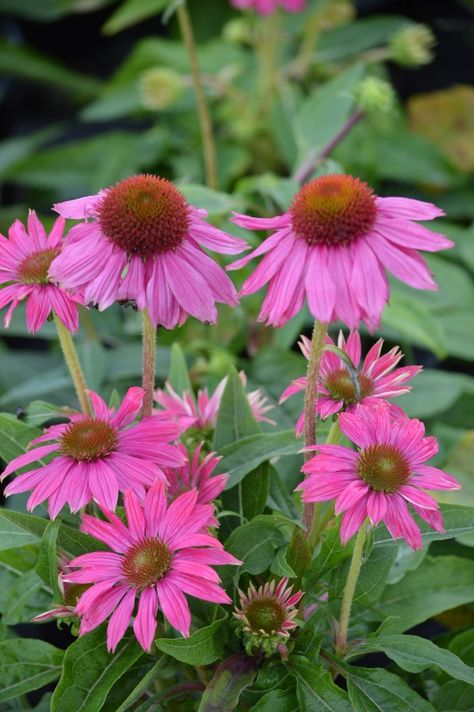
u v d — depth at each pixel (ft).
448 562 3.06
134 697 2.60
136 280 2.53
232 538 2.72
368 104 4.05
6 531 2.80
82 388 2.79
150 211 2.52
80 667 2.63
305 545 2.71
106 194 2.58
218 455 2.84
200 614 2.76
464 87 6.07
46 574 2.66
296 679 2.69
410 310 3.92
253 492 2.84
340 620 2.71
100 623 2.58
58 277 2.52
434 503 2.50
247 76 5.81
